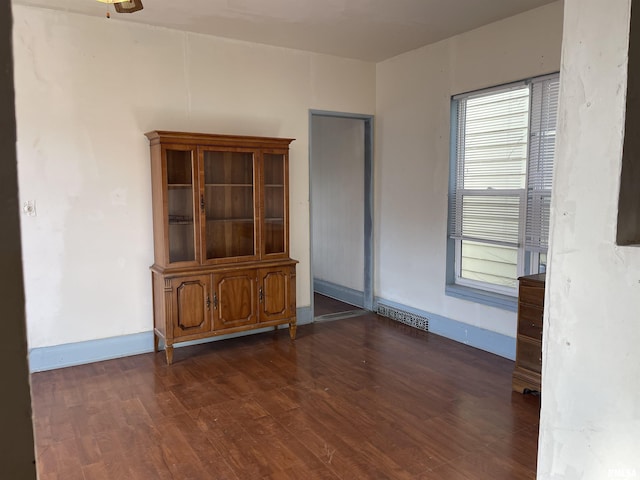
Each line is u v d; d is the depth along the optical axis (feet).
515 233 13.25
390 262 17.39
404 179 16.52
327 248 20.72
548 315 4.42
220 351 13.83
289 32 13.89
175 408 10.25
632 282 3.76
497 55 13.16
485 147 13.94
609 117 3.89
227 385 11.44
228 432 9.25
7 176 1.73
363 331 15.80
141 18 12.67
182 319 12.84
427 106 15.43
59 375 12.04
